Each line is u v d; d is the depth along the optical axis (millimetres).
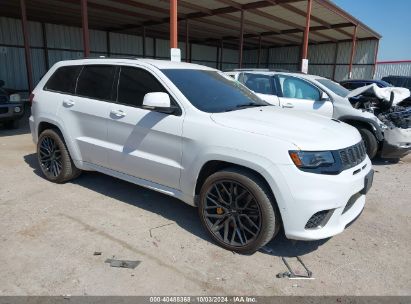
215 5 15250
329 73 27219
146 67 3961
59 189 4773
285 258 3242
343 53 26062
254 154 3025
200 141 3346
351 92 7004
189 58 28734
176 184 3645
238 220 3248
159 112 3676
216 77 4414
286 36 24016
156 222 3877
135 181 4070
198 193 3594
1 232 3529
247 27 20797
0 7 15258
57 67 4988
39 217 3898
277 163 2932
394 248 3496
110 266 3000
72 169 4848
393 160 7246
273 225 3070
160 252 3256
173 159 3604
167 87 3721
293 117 3678
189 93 3713
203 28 21266
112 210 4152
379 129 6543
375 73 25203
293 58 29578
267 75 7562
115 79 4203
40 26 19141
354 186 3123
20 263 3000
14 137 8383
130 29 21688
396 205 4656
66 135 4602
